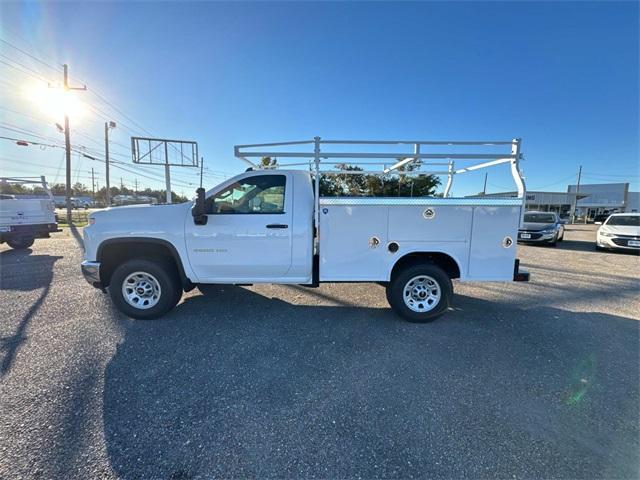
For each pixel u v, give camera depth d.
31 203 10.26
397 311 4.05
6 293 5.15
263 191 4.04
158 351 3.25
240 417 2.28
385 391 2.61
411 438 2.09
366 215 3.91
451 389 2.64
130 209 4.01
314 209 4.07
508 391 2.62
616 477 1.80
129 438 2.07
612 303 4.91
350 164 5.28
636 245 9.69
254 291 5.35
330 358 3.14
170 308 4.09
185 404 2.42
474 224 3.92
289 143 4.00
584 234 19.95
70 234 14.34
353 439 2.08
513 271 3.99
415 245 3.95
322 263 3.99
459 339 3.59
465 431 2.16
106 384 2.66
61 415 2.27
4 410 2.31
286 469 1.85
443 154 3.97
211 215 3.94
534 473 1.83
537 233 11.95
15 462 1.87
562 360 3.13
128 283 4.04
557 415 2.33
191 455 1.94
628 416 2.32
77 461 1.88
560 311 4.54
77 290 5.34
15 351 3.21
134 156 17.38
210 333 3.69
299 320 4.11
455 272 4.09
